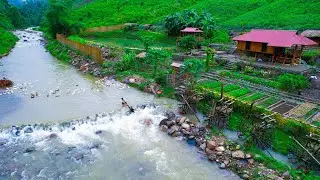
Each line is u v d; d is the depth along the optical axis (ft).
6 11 467.52
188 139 86.69
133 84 135.54
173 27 232.32
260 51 149.48
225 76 135.54
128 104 112.27
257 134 81.92
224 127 92.32
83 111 103.81
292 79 115.03
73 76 152.46
